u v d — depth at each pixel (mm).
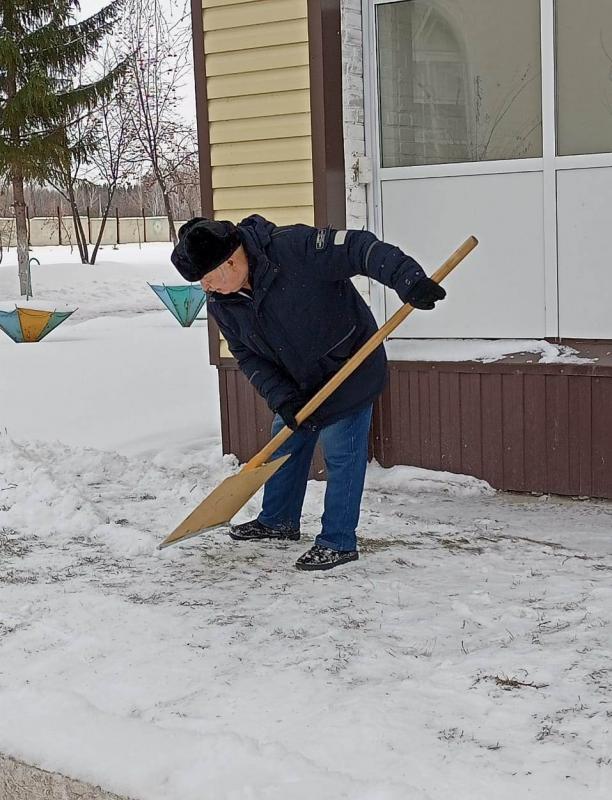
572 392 5191
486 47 5488
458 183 5605
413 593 3744
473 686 2865
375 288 5871
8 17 22453
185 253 3648
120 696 2918
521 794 2270
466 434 5500
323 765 2449
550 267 5426
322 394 3869
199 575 4035
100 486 5652
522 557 4223
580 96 5285
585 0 5199
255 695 2875
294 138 5543
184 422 7629
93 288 23828
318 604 3637
